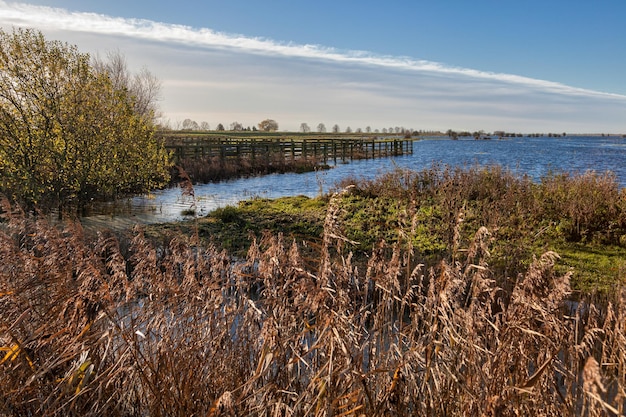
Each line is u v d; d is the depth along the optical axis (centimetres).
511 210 1141
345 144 3897
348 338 277
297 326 304
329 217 270
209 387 303
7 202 515
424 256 816
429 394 274
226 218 1288
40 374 261
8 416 271
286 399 283
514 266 714
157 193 1938
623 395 257
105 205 1555
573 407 294
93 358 304
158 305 323
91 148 1408
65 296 306
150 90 3372
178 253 423
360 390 248
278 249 317
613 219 1040
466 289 406
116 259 364
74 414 281
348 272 317
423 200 1373
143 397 300
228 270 389
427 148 6869
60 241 394
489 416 254
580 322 423
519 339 282
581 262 831
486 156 4347
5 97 1329
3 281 324
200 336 323
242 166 2769
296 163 3050
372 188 1581
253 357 323
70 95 1378
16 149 1336
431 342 276
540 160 3597
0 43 1310
